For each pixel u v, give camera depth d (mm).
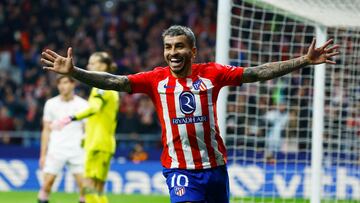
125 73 47938
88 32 51562
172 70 11727
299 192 28094
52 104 22531
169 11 53750
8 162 31969
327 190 25172
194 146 11859
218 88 11820
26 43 51125
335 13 19047
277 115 30141
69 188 31141
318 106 20906
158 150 35156
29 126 41125
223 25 17875
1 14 53250
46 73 47156
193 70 11859
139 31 52281
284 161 26062
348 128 25625
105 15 53688
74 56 48906
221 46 17875
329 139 24391
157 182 31578
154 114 40281
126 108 40375
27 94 45188
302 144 29344
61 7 53844
